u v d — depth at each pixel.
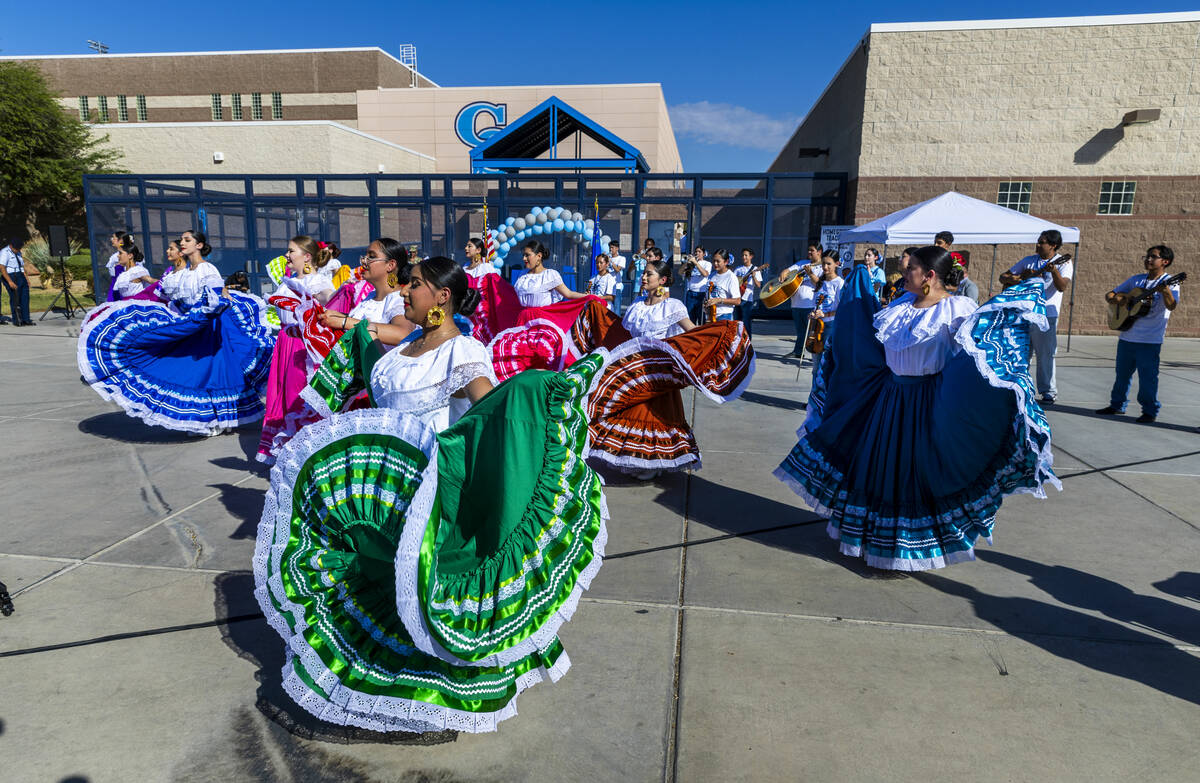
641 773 2.51
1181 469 5.98
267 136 24.27
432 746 2.63
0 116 24.83
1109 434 7.05
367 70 36.72
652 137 30.00
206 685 2.96
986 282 15.40
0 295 19.86
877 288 8.51
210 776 2.47
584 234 13.58
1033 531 4.71
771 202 16.45
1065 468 5.98
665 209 18.47
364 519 2.51
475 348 2.73
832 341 4.48
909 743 2.67
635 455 5.43
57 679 2.98
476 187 17.78
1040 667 3.18
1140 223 14.80
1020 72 14.71
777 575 4.07
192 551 4.23
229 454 6.21
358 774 2.49
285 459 2.58
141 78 37.91
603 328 6.05
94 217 18.03
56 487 5.31
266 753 2.58
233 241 18.11
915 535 4.01
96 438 6.67
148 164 25.14
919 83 15.03
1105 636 3.44
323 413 3.47
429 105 31.66
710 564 4.20
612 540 4.51
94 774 2.46
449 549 2.45
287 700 2.87
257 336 6.75
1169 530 4.73
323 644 2.55
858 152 15.59
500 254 13.61
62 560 4.09
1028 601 3.78
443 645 2.29
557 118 17.45
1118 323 7.48
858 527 4.18
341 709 2.54
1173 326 15.06
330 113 37.12
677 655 3.25
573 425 2.69
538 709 2.86
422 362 2.71
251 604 3.62
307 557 2.58
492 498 2.47
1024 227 10.07
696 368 5.39
